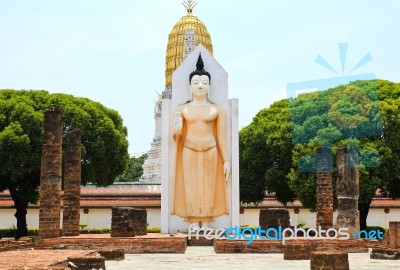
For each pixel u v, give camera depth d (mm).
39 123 47250
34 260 19422
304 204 46062
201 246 31469
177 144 34250
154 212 59594
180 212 34094
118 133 53062
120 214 29312
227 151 34375
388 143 43594
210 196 33656
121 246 28125
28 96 50844
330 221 34062
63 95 52844
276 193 52062
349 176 32938
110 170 53375
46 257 20688
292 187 46312
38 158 46250
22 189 48250
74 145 34312
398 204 59531
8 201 57906
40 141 46906
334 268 17469
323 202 34219
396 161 43562
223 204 34000
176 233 33781
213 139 34188
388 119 43500
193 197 33625
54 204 30484
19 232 49188
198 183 33656
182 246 27906
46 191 30562
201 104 34281
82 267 18984
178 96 35000
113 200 59969
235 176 34156
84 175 50938
